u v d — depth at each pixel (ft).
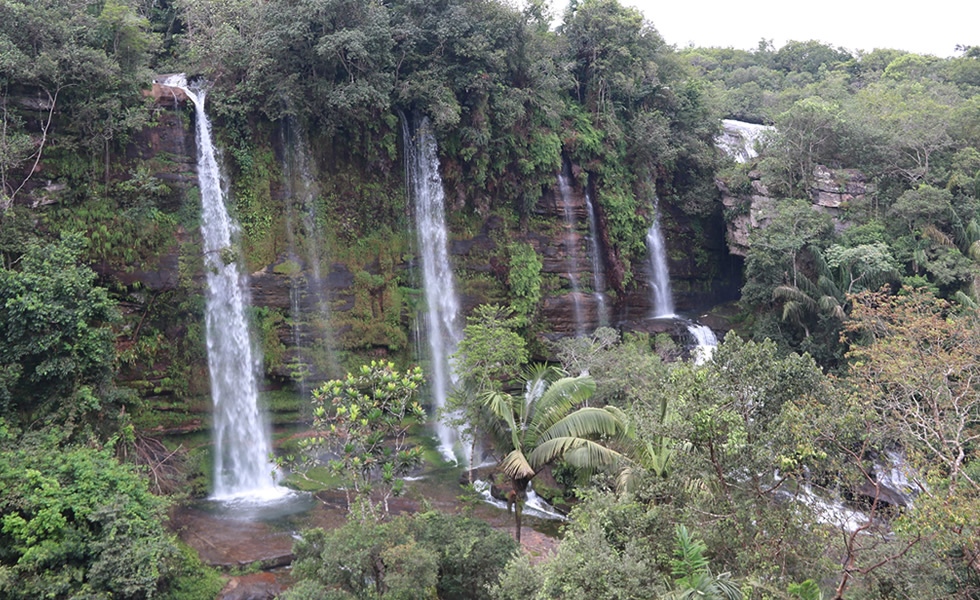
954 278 108.99
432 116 114.01
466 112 117.19
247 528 73.15
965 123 138.00
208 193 96.53
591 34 142.82
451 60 116.98
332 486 86.69
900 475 69.87
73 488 52.90
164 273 90.89
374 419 58.03
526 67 126.11
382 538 48.83
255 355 98.68
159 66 108.58
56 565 48.37
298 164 105.19
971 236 115.03
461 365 82.69
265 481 90.38
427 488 85.97
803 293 112.16
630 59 145.38
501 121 118.93
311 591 46.26
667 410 48.88
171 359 90.99
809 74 255.50
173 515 73.10
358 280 109.81
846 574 41.29
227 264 96.78
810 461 43.06
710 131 152.87
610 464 57.67
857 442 54.08
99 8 93.25
